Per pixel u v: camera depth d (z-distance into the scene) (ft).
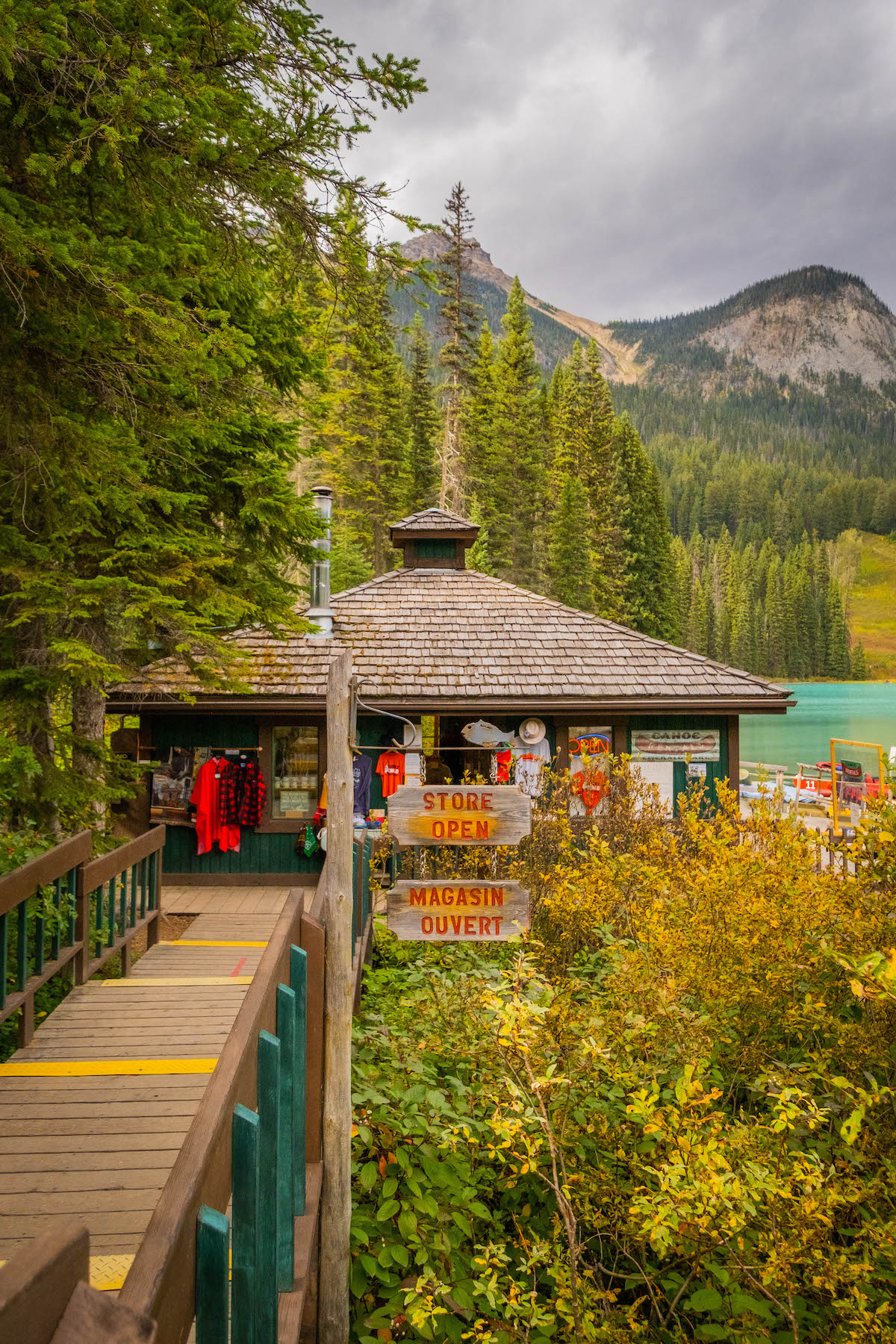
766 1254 12.25
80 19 13.84
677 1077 14.67
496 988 13.67
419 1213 13.83
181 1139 12.23
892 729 184.34
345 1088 12.86
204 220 19.53
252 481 25.84
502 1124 12.26
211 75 17.07
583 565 140.36
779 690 41.52
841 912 17.15
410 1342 12.82
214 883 39.68
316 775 40.34
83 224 15.05
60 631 25.35
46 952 18.81
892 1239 11.70
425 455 130.21
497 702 40.32
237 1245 6.69
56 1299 3.14
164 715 40.01
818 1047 16.56
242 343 18.48
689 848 23.18
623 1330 12.34
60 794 24.32
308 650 42.14
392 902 15.49
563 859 25.61
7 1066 14.48
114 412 18.28
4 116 14.93
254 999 8.36
